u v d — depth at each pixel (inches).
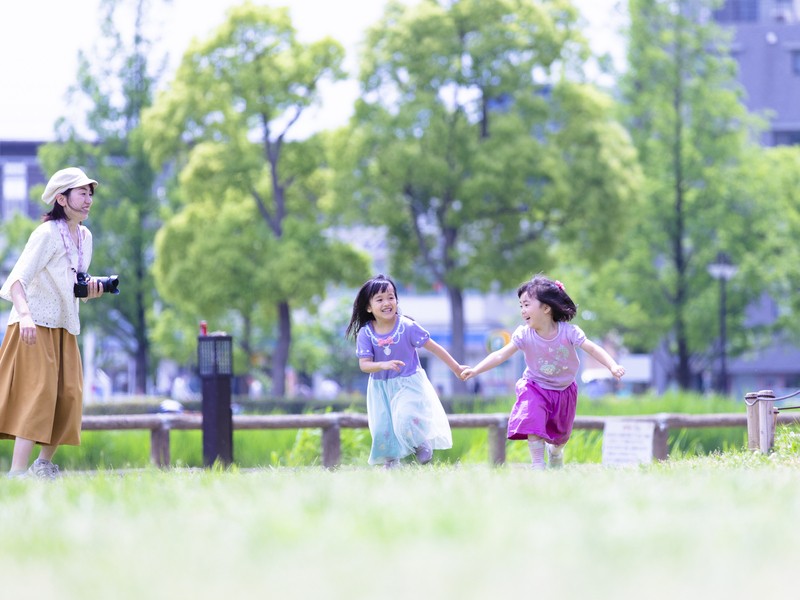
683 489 446.3
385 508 366.9
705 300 3454.7
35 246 717.9
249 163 3034.0
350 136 3093.0
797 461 756.0
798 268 3469.5
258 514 360.5
